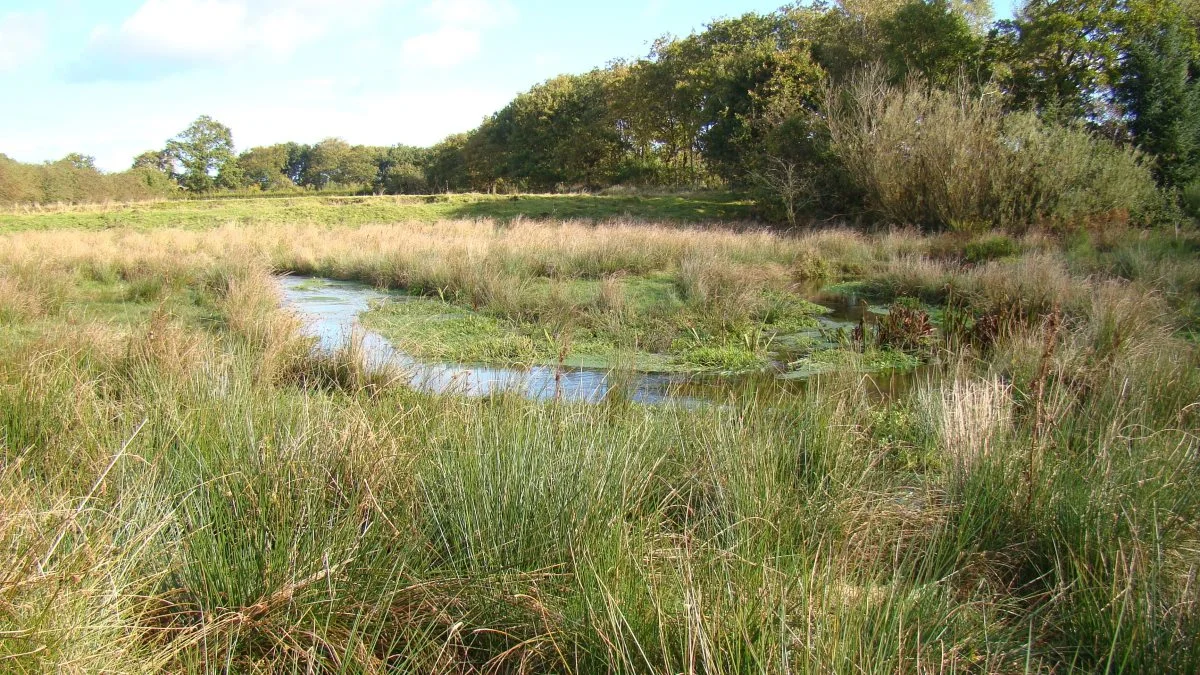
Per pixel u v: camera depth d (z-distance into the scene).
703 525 3.62
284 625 2.63
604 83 48.31
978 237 18.86
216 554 2.77
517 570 2.95
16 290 9.91
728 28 39.06
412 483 3.43
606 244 17.25
